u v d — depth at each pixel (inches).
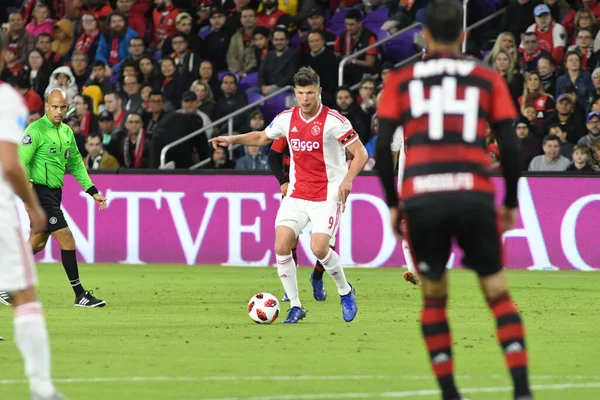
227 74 2445.9
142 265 2204.7
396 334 1151.6
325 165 1259.2
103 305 1471.5
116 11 2849.4
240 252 2177.7
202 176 2202.3
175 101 2564.0
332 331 1179.3
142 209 2239.2
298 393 780.6
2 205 713.6
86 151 2508.6
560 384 834.8
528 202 2041.1
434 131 683.4
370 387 807.7
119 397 769.6
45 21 2997.0
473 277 1932.8
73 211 2279.8
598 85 2188.7
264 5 2748.5
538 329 1207.6
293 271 1268.5
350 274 1972.2
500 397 771.4
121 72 2664.9
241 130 2416.3
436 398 759.1
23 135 1444.4
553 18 2404.0
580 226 2015.3
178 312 1393.9
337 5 2819.9
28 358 713.0
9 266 712.4
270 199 2156.7
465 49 2459.4
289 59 2503.7
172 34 2689.5
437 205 670.5
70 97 2699.3
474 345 1056.2
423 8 2647.6
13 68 2930.6
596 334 1161.4
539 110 2169.0
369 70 2488.9
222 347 1045.8
